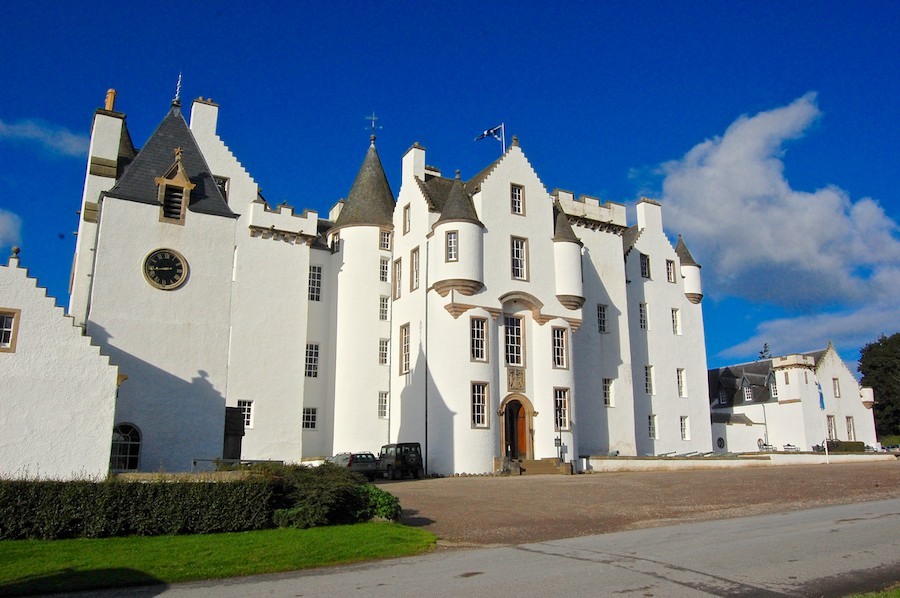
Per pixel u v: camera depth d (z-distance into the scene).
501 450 35.53
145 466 24.84
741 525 17.50
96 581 11.98
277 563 13.41
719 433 52.06
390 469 33.50
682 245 50.34
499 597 11.05
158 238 26.83
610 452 40.78
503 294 37.06
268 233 40.12
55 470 20.19
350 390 40.22
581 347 41.06
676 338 47.62
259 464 19.20
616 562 13.46
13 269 20.88
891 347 73.62
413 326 38.56
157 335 26.02
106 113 33.62
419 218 39.47
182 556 13.66
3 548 13.82
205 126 40.06
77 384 20.94
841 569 12.66
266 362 38.62
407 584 11.99
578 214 43.22
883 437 72.06
